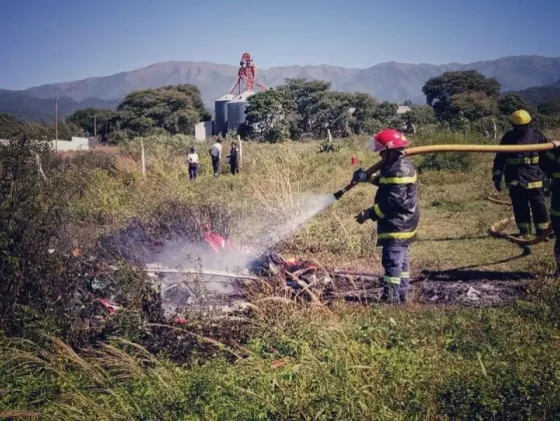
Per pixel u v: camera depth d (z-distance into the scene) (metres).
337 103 67.00
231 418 4.18
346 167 18.45
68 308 5.99
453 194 13.70
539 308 5.87
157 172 20.02
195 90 88.12
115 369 5.21
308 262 7.71
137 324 5.80
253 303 6.23
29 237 6.18
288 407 4.16
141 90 82.44
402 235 6.55
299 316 5.97
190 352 5.59
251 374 4.74
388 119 66.38
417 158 17.70
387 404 4.10
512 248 8.83
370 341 5.20
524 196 8.98
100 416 4.41
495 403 3.92
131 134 73.00
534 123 24.52
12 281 5.92
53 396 4.86
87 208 12.46
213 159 22.48
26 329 5.73
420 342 5.14
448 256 8.62
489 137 22.95
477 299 6.72
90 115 76.06
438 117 67.31
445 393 4.14
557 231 7.54
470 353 4.94
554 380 4.06
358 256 9.02
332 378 4.42
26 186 6.43
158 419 4.34
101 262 6.71
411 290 7.09
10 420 4.54
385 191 6.58
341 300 6.70
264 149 24.08
